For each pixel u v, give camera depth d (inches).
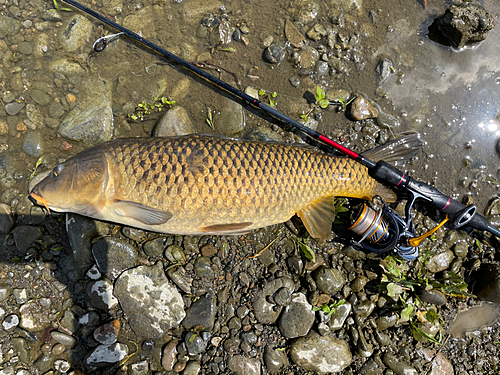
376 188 19.2
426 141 21.0
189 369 18.8
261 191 17.3
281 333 19.3
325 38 20.6
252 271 19.6
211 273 19.3
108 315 19.1
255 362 19.1
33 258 18.9
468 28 19.8
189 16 20.2
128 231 19.2
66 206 17.7
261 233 19.9
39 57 19.5
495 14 21.1
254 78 20.5
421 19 21.0
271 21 20.5
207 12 20.2
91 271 18.9
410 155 19.7
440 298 19.3
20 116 19.4
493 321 20.7
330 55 20.6
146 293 19.0
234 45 20.5
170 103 19.9
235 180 17.1
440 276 20.5
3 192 19.2
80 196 17.3
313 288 19.4
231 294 19.5
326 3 20.7
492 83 21.2
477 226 18.7
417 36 21.0
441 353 20.2
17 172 19.3
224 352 19.1
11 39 19.4
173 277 19.0
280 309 19.3
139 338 19.2
